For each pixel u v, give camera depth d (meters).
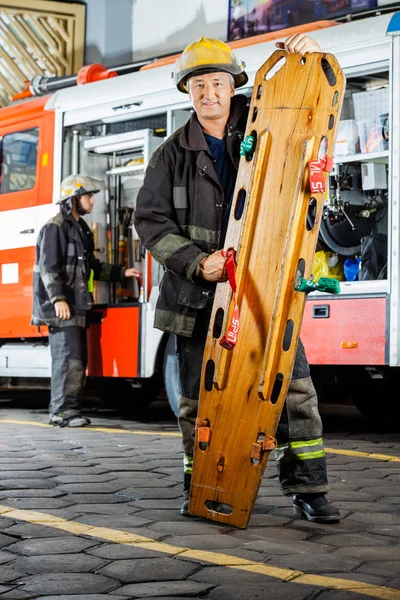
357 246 7.58
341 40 7.55
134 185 9.37
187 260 4.30
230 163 4.51
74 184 8.67
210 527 4.20
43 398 12.48
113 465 6.02
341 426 8.82
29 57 15.50
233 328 4.08
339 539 4.01
